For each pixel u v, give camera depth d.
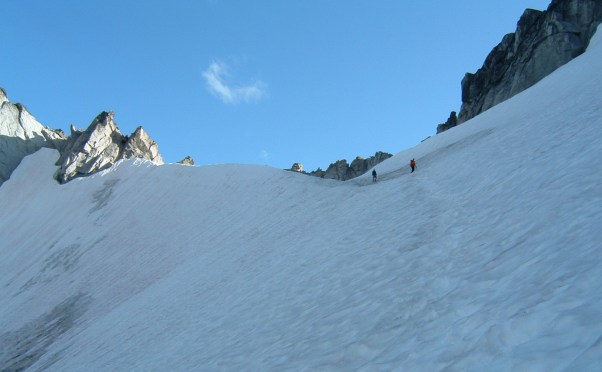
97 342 22.69
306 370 7.88
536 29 67.38
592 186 9.60
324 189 34.91
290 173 43.66
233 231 33.34
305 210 30.17
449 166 24.61
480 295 7.46
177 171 58.56
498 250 9.18
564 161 12.61
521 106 39.94
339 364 7.56
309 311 11.66
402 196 22.39
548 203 10.09
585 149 12.58
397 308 8.83
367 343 7.86
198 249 33.56
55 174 71.94
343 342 8.41
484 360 5.35
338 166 92.50
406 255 12.29
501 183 14.61
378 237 16.00
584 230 7.61
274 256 21.20
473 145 28.50
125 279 35.47
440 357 6.04
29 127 85.69
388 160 61.25
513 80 66.69
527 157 15.77
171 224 44.03
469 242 10.80
